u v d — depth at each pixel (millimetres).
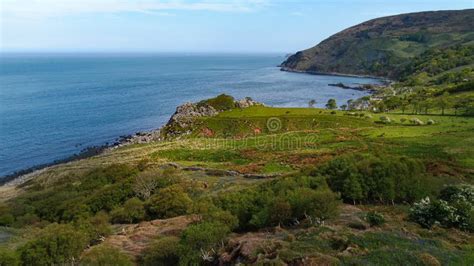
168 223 45781
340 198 44531
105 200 64562
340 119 128875
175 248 33656
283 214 36906
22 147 127938
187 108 146625
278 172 75375
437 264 25297
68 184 83000
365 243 28641
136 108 199125
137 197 64625
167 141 123312
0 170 107125
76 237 37031
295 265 25203
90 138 140500
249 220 39250
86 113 185250
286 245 28734
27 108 197375
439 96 167750
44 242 35594
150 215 54844
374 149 84812
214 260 31562
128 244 39844
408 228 33344
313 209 36250
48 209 67812
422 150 77375
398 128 110312
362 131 109750
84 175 89000
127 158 101938
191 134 128000
